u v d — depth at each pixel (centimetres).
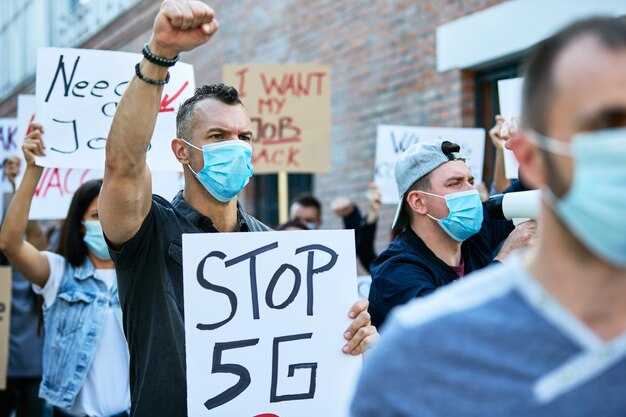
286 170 662
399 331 137
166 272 262
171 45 231
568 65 126
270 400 251
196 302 249
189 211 281
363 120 827
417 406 134
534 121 131
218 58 1108
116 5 1335
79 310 406
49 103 379
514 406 129
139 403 254
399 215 350
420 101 749
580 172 123
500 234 373
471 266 356
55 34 1628
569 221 127
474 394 131
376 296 326
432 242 340
